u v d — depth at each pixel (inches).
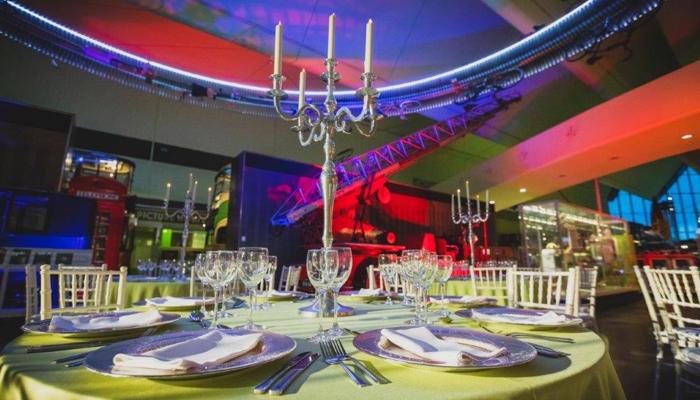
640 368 124.9
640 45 329.1
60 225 203.2
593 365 24.9
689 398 85.4
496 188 406.3
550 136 342.0
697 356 63.4
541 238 289.3
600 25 215.9
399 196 355.9
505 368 23.5
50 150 233.1
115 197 271.9
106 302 68.4
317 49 271.1
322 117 57.0
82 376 21.9
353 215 303.6
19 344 31.6
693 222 791.1
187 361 20.2
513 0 220.1
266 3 222.8
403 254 46.7
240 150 416.5
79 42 235.8
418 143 355.9
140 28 249.1
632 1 197.3
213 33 246.2
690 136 271.9
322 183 54.6
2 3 202.8
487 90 287.9
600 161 327.6
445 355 22.5
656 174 761.6
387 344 27.4
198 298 63.3
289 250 266.8
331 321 45.3
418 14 243.6
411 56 287.9
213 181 418.6
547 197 658.8
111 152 348.8
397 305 63.7
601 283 314.3
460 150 582.2
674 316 89.8
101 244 261.4
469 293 153.9
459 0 234.4
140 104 366.9
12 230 187.6
